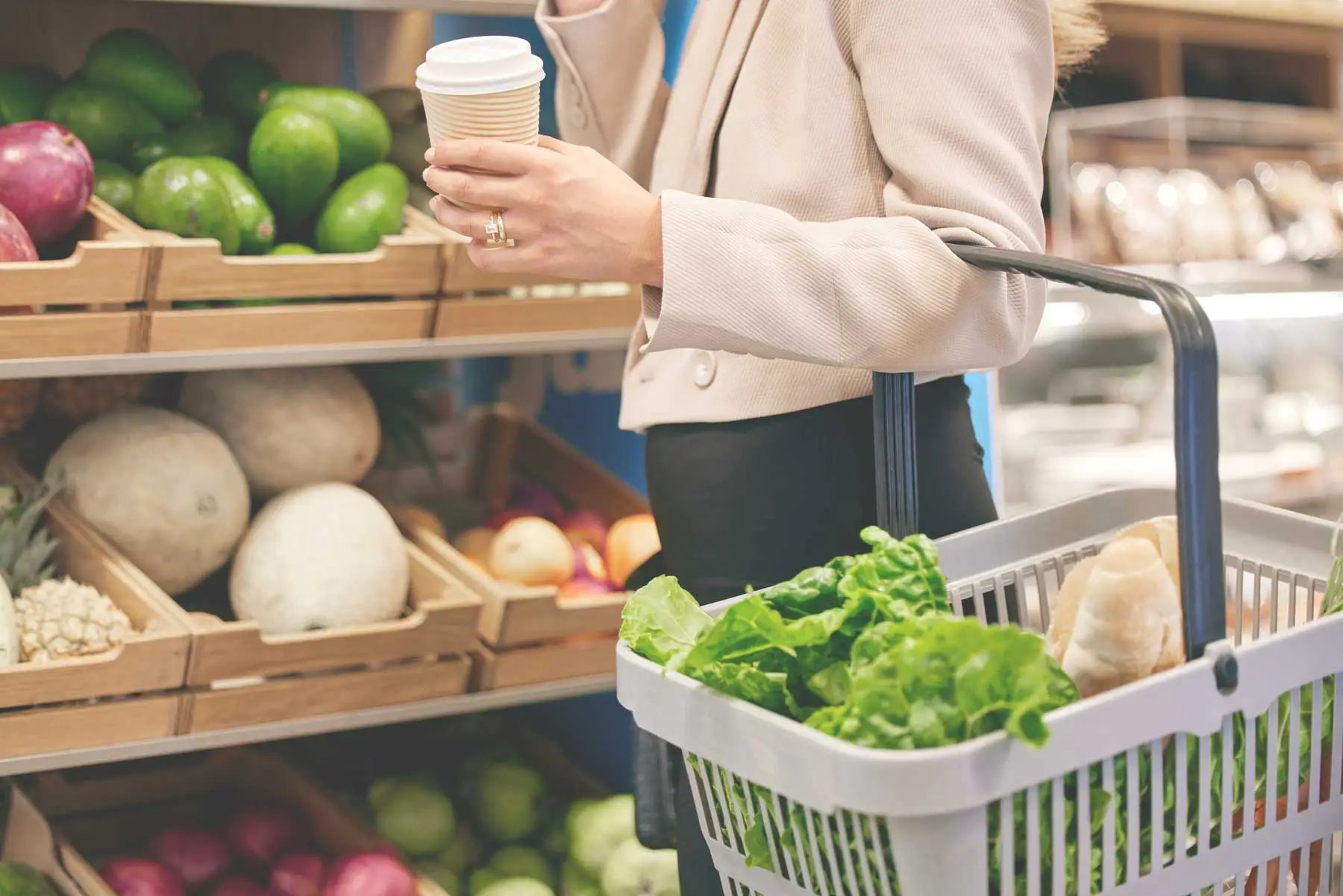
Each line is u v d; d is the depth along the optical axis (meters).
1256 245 2.93
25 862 1.75
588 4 1.27
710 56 1.11
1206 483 0.63
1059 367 2.77
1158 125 2.95
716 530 1.08
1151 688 0.62
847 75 0.99
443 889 1.75
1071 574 0.75
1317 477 2.88
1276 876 0.77
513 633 1.67
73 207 1.54
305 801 1.88
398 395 2.02
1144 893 0.66
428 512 2.01
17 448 1.78
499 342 1.70
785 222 0.88
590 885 1.82
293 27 2.05
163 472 1.61
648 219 0.90
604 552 1.93
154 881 1.64
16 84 1.69
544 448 2.16
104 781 1.92
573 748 2.19
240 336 1.56
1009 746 0.58
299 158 1.64
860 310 0.87
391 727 2.11
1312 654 0.68
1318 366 2.98
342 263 1.59
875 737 0.60
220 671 1.51
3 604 1.44
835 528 1.06
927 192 0.91
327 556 1.61
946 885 0.59
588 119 1.32
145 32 1.85
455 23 2.08
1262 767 0.70
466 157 0.89
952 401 1.09
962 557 0.92
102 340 1.49
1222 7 2.81
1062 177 2.84
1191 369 0.63
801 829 0.65
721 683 0.65
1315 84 3.23
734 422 1.07
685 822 1.10
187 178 1.56
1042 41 0.96
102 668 1.45
